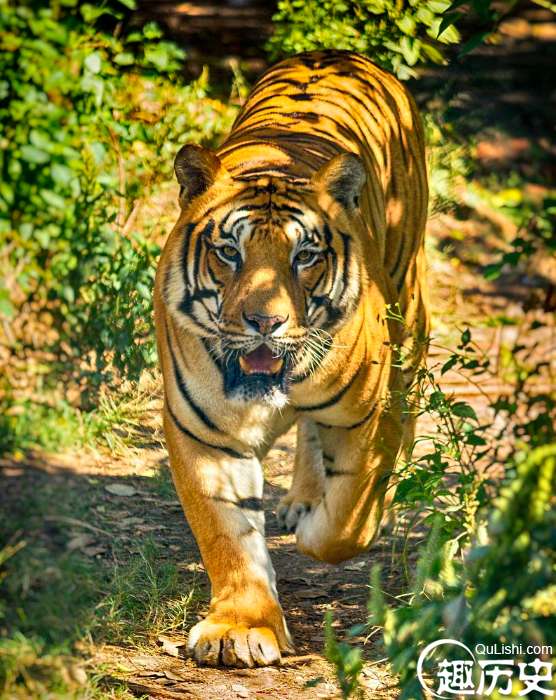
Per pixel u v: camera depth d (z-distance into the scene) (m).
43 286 10.25
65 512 8.52
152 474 11.24
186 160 8.41
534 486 5.49
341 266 8.38
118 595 8.45
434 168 17.36
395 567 9.65
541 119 19.91
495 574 5.73
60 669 7.02
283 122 9.85
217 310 8.11
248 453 8.55
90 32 12.91
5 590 7.33
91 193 12.09
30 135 10.27
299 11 16.47
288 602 9.20
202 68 19.58
